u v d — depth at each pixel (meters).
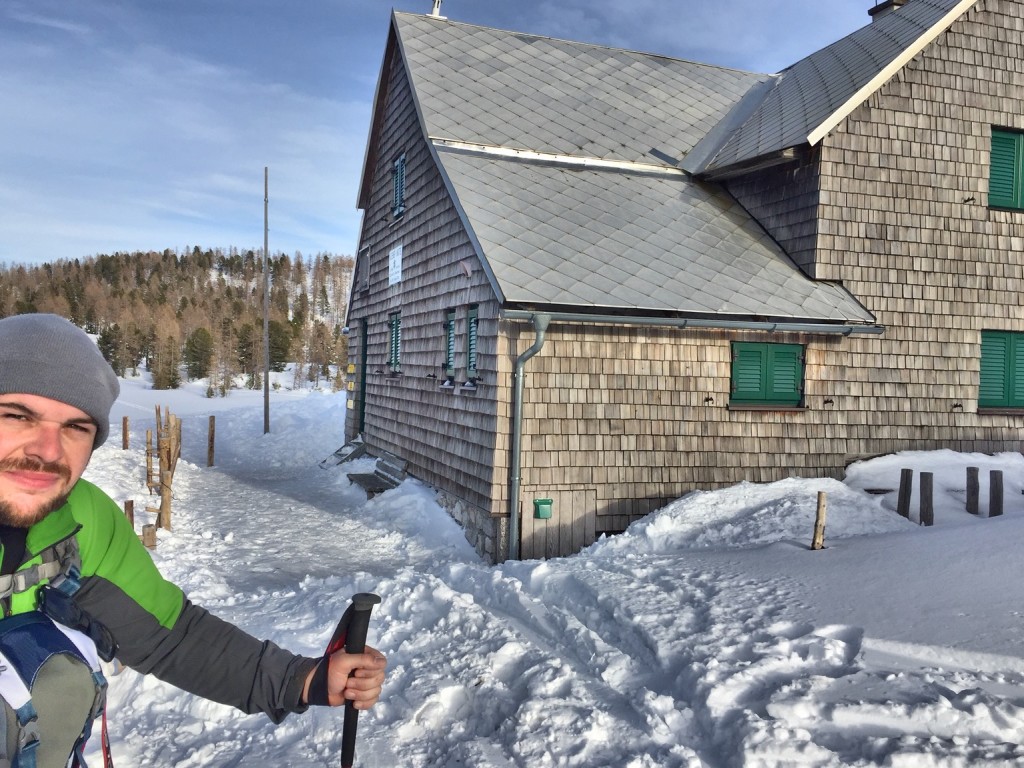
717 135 14.35
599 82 15.44
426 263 13.40
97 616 1.59
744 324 10.47
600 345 10.41
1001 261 12.37
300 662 1.76
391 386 15.65
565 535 10.27
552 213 11.62
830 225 11.54
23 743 1.27
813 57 15.69
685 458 10.75
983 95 12.30
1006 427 12.34
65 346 1.40
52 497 1.40
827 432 11.37
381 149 16.98
